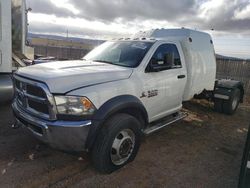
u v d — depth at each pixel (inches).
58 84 121.6
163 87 179.6
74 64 160.1
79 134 121.9
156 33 243.8
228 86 302.0
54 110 120.8
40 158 153.4
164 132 222.4
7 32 228.7
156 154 173.0
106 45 201.6
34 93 129.7
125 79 147.4
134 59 166.6
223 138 220.4
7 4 225.8
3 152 157.6
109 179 136.2
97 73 137.9
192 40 231.5
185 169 155.3
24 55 305.9
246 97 478.9
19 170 138.6
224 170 158.1
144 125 167.0
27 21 339.0
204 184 139.6
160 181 138.7
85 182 131.8
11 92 232.2
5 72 232.5
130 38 208.2
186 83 218.5
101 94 130.1
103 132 131.0
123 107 138.6
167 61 178.7
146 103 164.6
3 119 216.4
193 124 256.1
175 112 210.2
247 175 106.7
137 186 132.0
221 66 580.7
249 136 106.3
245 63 548.7
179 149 185.6
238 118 299.0
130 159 150.2
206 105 351.9
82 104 122.2
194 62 231.9
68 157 156.6
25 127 138.4
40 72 133.4
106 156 132.4
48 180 131.1
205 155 179.0
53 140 122.8
